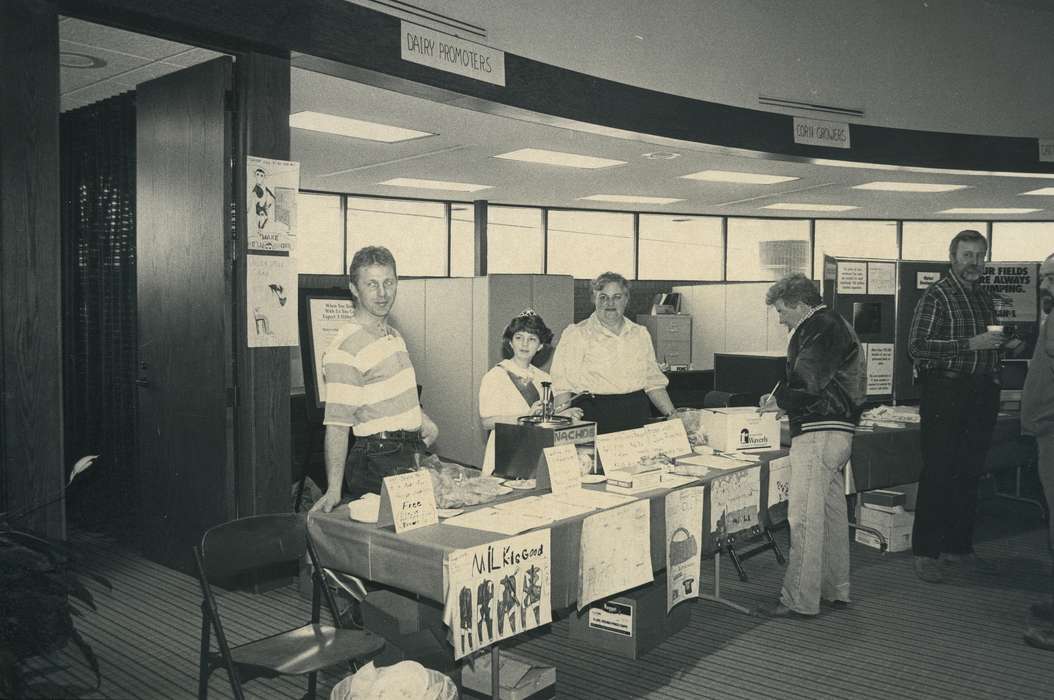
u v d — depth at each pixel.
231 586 4.07
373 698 2.26
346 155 7.45
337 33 4.31
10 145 3.05
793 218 11.76
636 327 4.37
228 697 2.92
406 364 3.29
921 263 5.68
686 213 11.40
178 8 3.57
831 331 3.60
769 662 3.30
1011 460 5.74
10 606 2.64
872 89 7.54
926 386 4.41
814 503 3.72
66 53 4.57
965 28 7.80
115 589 4.07
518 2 5.55
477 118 6.07
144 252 4.50
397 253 9.94
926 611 3.91
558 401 3.86
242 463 4.04
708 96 6.75
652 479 3.15
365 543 2.50
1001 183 8.75
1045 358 3.73
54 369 3.20
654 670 3.21
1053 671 3.23
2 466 3.08
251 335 3.97
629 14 6.22
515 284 6.32
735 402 5.20
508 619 2.36
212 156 4.05
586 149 7.15
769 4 7.03
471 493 2.84
